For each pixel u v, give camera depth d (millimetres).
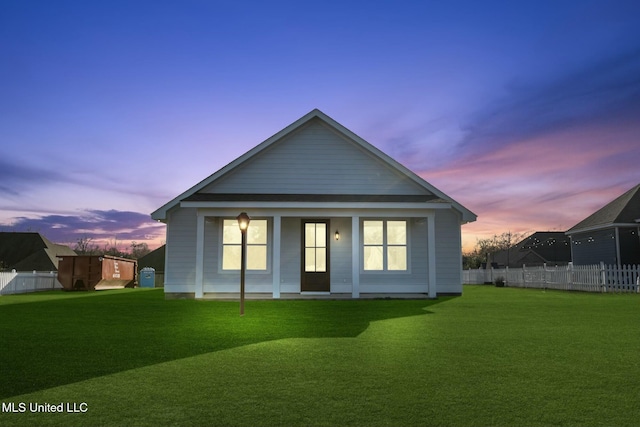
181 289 18250
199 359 6527
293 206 16797
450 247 18891
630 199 30578
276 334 8680
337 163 18891
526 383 5359
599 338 8211
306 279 18219
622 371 5883
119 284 31406
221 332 8930
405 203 16969
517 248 59125
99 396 4902
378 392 5016
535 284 29594
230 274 18156
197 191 18531
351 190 18797
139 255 86312
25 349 7234
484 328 9430
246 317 11383
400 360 6457
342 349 7203
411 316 11531
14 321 10602
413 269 18391
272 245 18359
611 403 4684
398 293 18219
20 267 42312
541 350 7137
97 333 8820
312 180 18781
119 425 4129
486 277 38062
